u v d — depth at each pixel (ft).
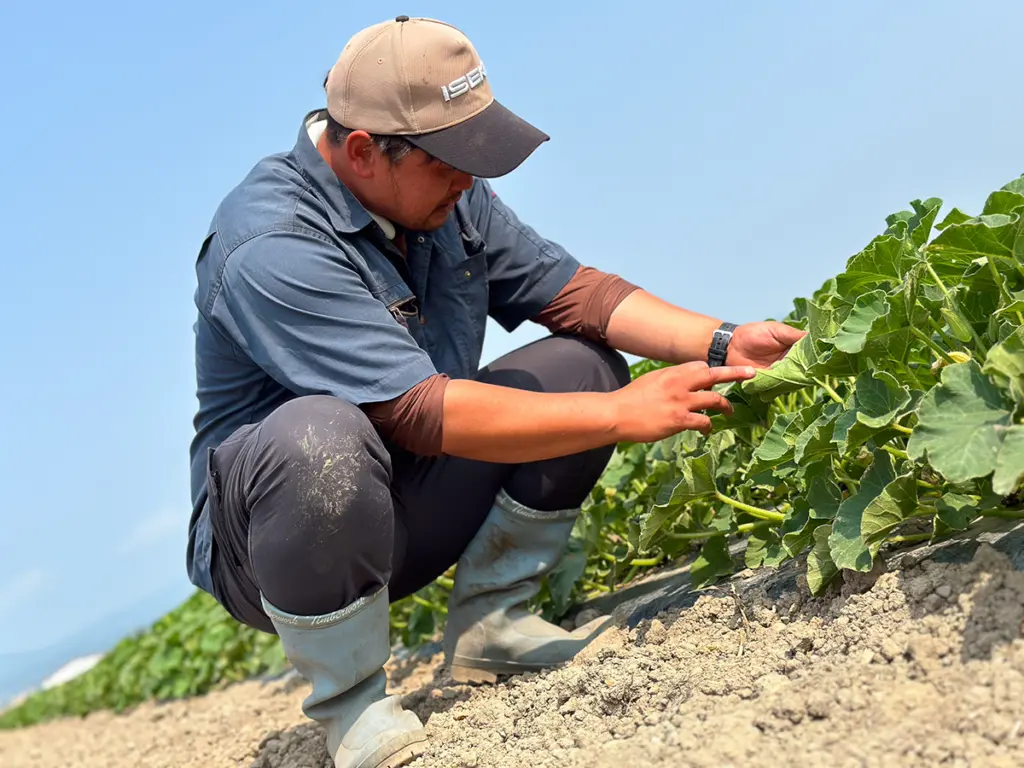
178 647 20.36
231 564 8.11
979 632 5.66
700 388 7.61
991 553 5.99
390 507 7.43
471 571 9.04
